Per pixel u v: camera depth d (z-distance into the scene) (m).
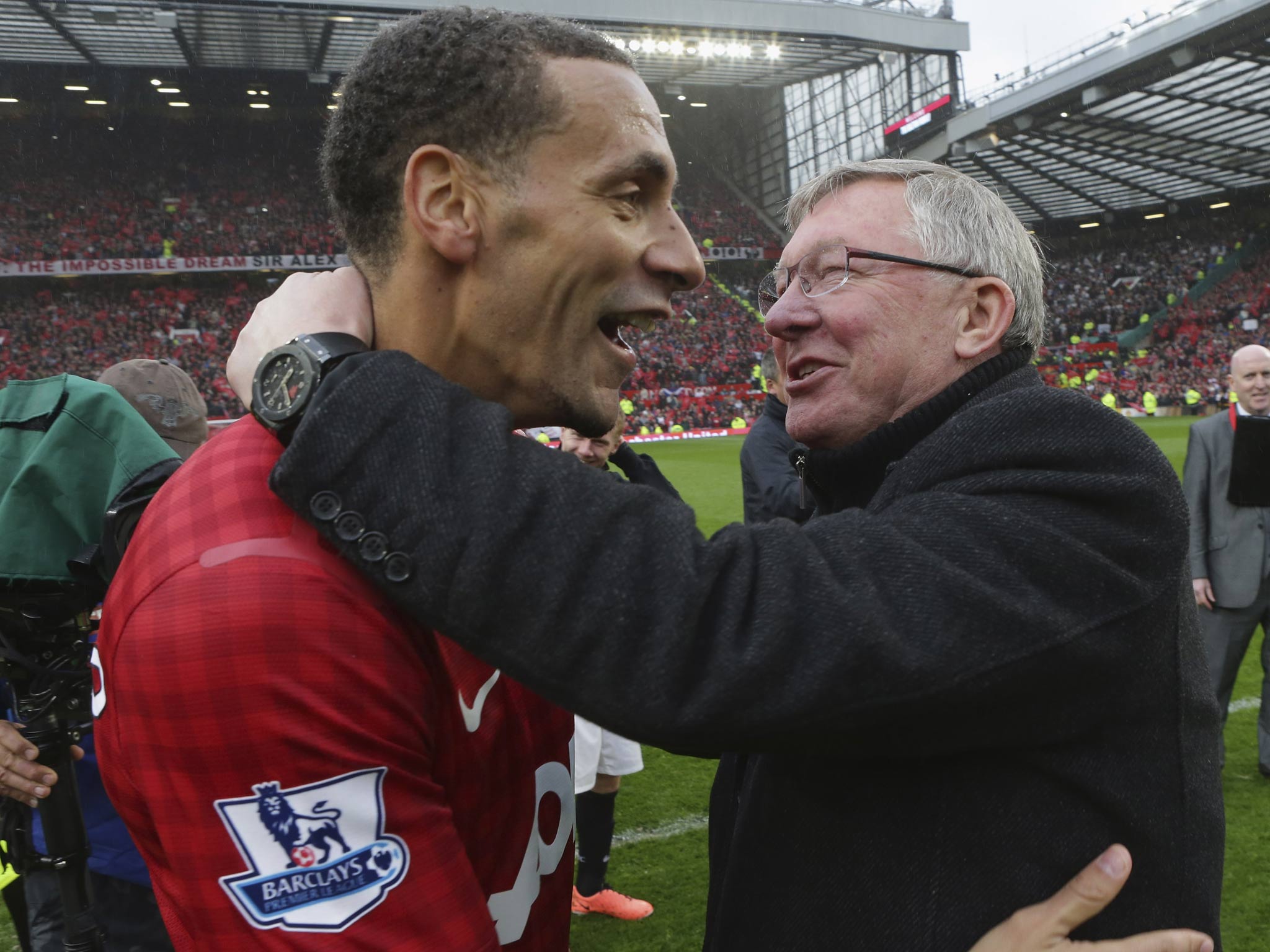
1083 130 28.05
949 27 29.56
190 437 2.43
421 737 0.77
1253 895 3.03
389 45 0.80
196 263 31.39
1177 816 0.93
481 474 0.73
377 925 0.70
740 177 41.28
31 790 1.70
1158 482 0.88
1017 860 0.87
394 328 0.84
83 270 30.42
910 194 1.11
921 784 0.90
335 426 0.73
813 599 0.77
